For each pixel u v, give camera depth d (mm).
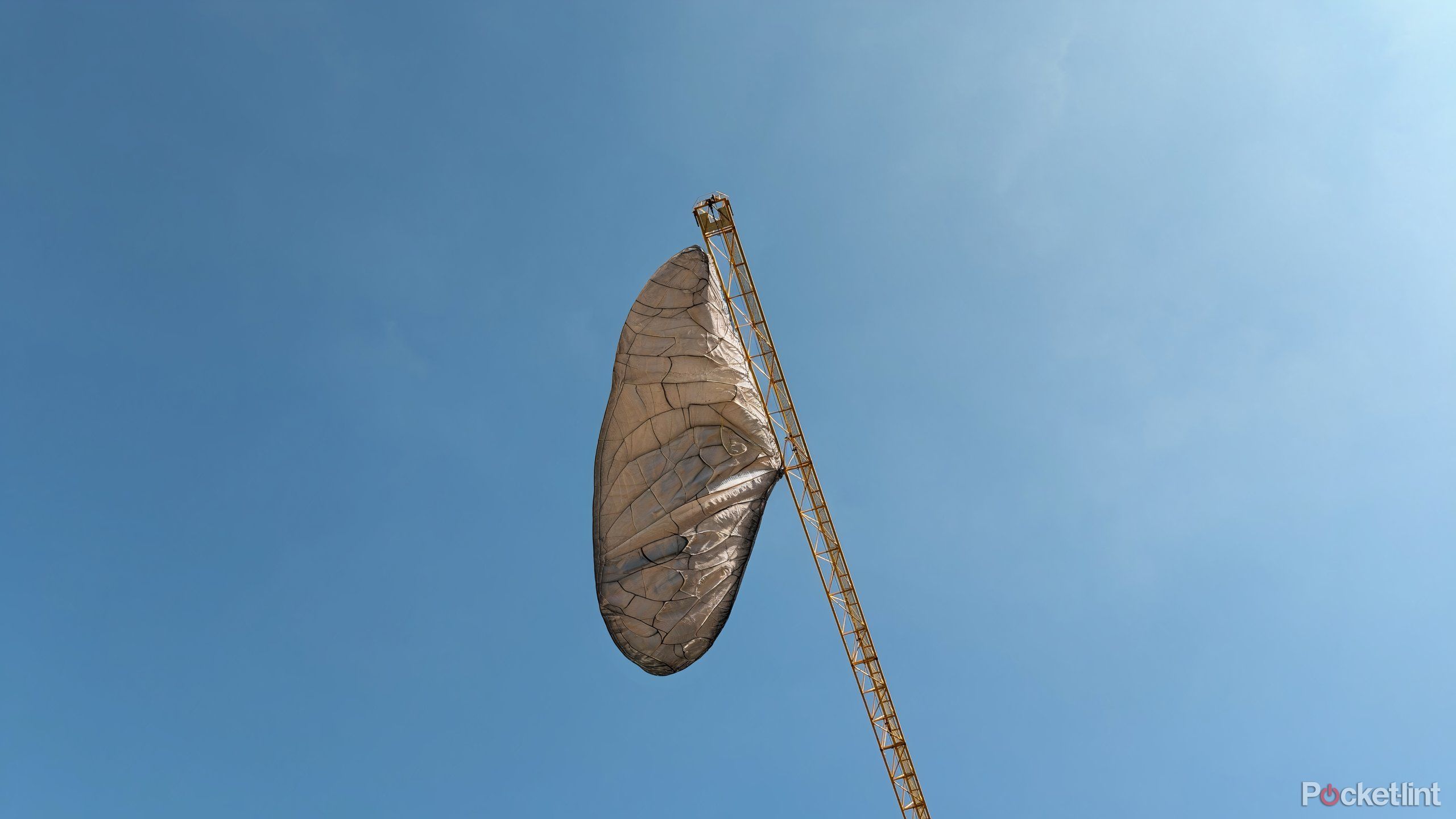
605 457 34438
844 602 49938
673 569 33812
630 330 34844
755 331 47188
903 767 50812
